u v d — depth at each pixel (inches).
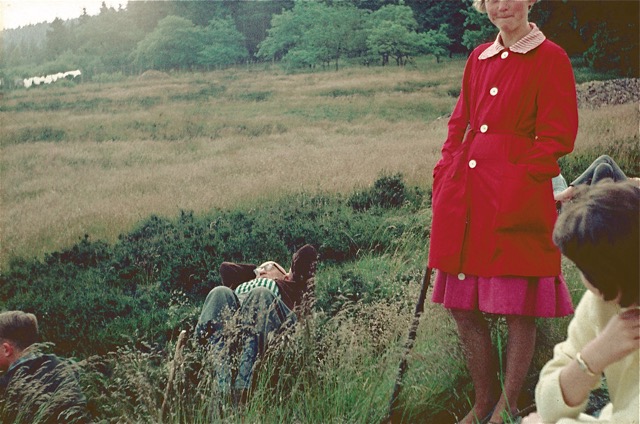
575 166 277.1
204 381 145.7
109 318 224.5
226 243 259.6
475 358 126.0
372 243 243.0
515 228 118.5
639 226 49.1
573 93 119.7
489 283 120.3
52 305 235.1
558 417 55.8
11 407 151.9
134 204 287.9
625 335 51.4
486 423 124.0
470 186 122.9
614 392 55.9
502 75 122.3
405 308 150.0
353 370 140.3
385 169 284.2
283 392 143.1
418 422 134.3
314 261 170.4
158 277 251.8
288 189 285.4
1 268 272.8
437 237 124.7
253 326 150.6
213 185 288.4
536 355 144.0
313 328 148.3
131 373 163.2
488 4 122.3
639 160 277.4
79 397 156.2
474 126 125.6
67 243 279.9
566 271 167.9
